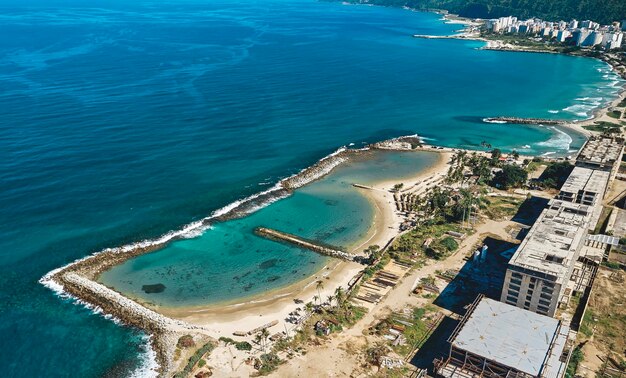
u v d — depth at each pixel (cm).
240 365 13350
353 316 15088
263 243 19425
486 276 16912
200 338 14412
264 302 16038
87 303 15925
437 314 15088
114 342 14400
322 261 18238
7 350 14138
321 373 13025
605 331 14200
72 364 13700
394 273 17188
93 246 18925
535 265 14075
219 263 18188
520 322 13075
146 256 18550
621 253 17925
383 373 12962
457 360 12612
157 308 15788
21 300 16050
